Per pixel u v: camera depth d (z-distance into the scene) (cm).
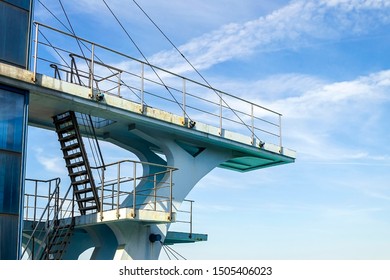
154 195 1549
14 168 1265
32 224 1789
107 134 1794
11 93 1294
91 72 1481
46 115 1582
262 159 1998
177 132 1667
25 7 1362
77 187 1623
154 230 1644
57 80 1377
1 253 1204
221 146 1861
